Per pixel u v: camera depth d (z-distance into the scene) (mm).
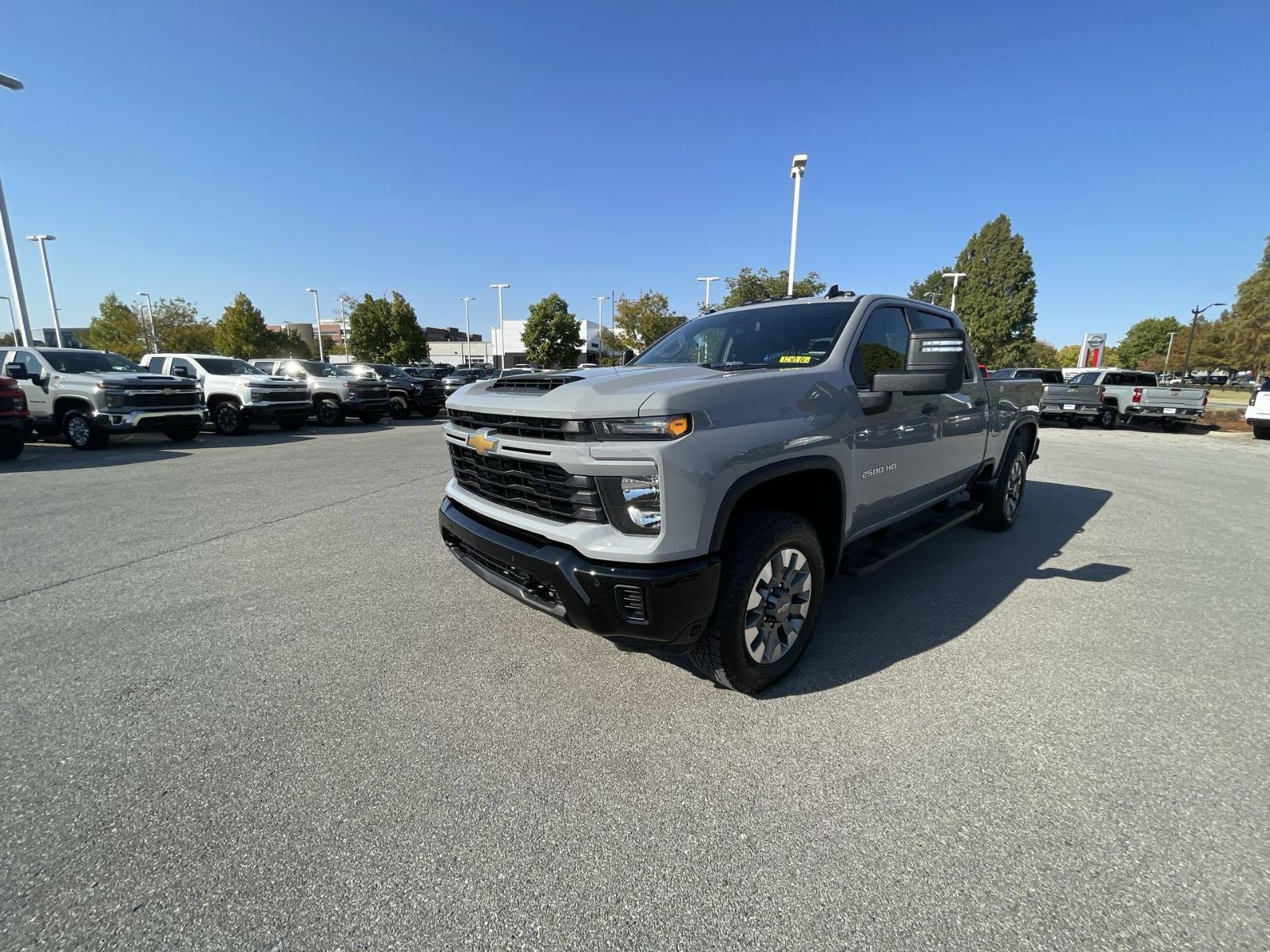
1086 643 3213
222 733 2389
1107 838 1836
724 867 1729
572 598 2248
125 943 1492
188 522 5703
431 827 1883
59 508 6285
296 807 1975
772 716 2500
